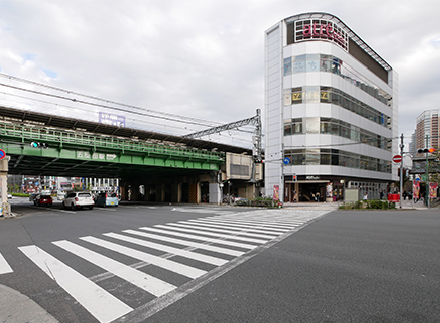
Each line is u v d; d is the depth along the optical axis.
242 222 13.78
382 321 3.44
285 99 37.59
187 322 3.49
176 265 6.01
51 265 6.11
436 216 16.14
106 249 7.62
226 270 5.62
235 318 3.57
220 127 39.69
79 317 3.69
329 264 5.95
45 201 33.44
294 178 33.59
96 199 31.03
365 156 42.81
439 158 30.30
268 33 40.84
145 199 53.03
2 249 7.77
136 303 4.11
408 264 5.86
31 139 21.08
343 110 37.84
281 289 4.55
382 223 12.69
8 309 3.91
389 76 54.12
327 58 36.50
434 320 3.45
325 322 3.43
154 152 28.39
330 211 21.69
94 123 29.94
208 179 38.03
